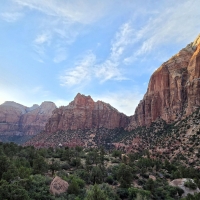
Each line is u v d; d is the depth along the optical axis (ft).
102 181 210.59
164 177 267.59
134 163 322.14
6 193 114.62
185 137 380.17
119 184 213.25
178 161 321.73
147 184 201.57
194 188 204.85
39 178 171.63
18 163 212.84
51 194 138.72
